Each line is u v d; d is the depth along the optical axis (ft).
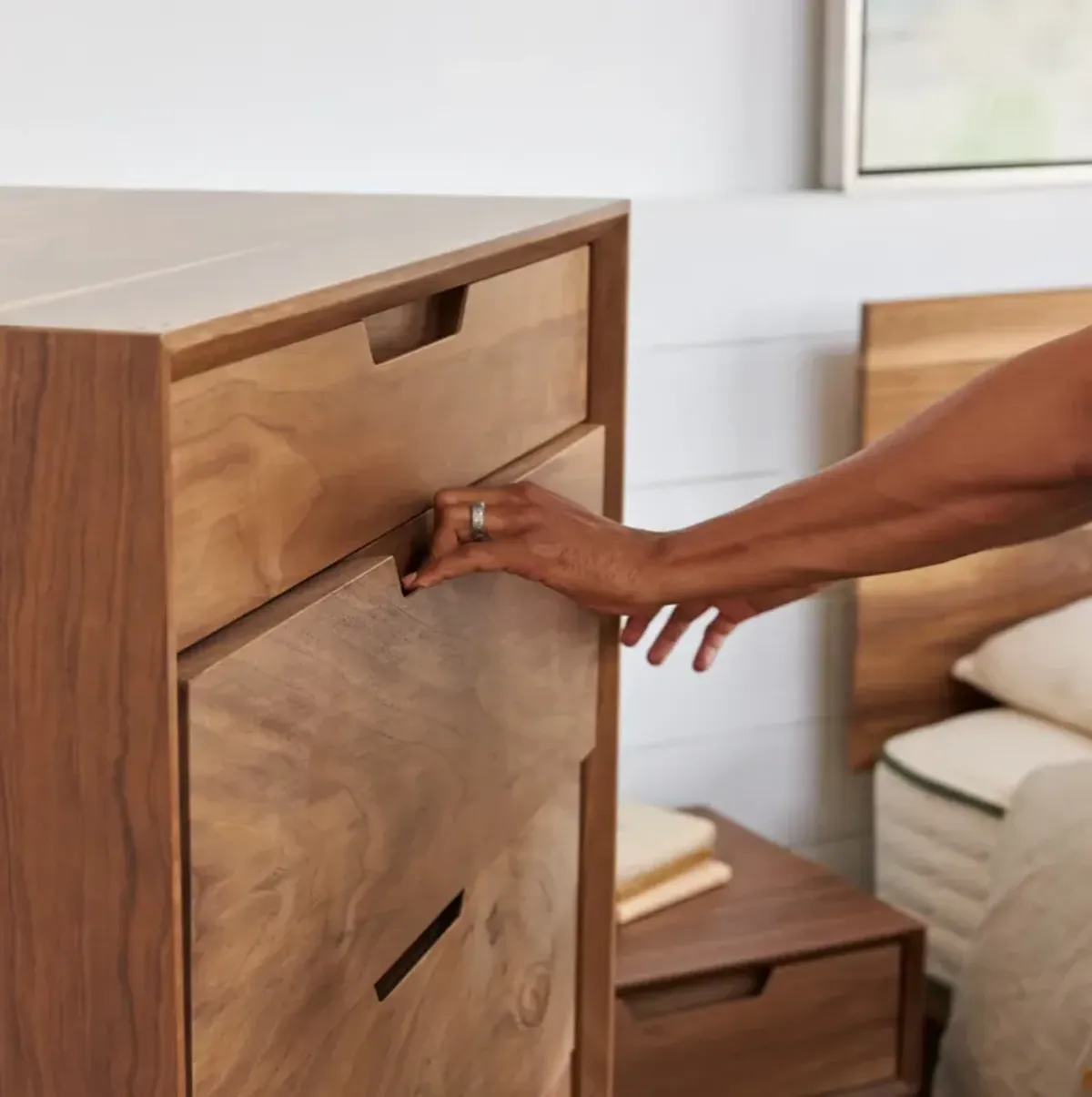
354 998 2.40
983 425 2.49
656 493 6.32
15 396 1.76
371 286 2.24
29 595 1.81
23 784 1.87
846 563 2.68
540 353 3.13
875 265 6.57
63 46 4.63
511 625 2.98
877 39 6.41
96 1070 1.93
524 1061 3.30
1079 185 6.98
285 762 2.12
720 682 6.68
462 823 2.81
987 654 6.67
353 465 2.35
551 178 5.93
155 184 4.92
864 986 5.49
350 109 5.37
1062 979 4.94
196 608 1.93
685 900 5.63
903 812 6.43
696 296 6.22
